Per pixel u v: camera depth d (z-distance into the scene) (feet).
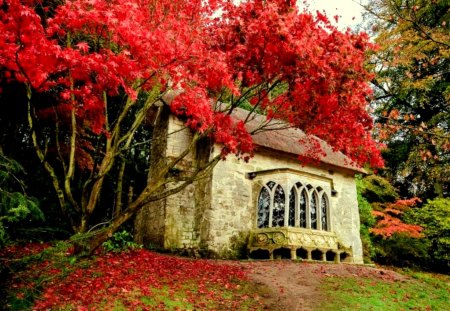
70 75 20.72
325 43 22.76
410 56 48.03
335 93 23.32
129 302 19.34
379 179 67.00
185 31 20.03
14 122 33.50
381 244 56.08
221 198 41.98
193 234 42.86
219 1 23.77
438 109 67.41
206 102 21.38
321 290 26.27
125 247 31.65
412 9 21.06
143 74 19.13
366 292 26.94
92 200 23.82
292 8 22.25
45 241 32.81
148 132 62.95
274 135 48.60
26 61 16.78
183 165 44.88
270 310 21.94
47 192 37.60
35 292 18.34
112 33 19.76
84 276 22.27
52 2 25.48
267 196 43.45
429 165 62.85
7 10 16.25
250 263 35.12
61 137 37.55
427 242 52.49
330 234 44.47
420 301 27.30
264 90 26.53
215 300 22.39
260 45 22.29
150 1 20.94
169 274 26.20
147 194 23.97
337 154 54.19
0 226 17.78
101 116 23.68
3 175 18.81
